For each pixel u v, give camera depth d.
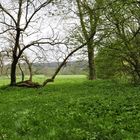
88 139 15.38
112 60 48.00
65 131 17.05
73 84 54.06
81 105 25.50
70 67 55.00
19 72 63.53
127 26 44.34
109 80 53.75
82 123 18.97
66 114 22.06
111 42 44.53
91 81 55.56
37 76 82.75
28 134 17.27
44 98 34.25
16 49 53.91
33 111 24.55
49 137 16.20
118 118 19.62
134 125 17.67
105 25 43.78
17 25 52.72
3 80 90.88
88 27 46.38
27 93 43.00
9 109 27.64
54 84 57.97
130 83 47.22
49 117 21.50
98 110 22.61
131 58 45.53
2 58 56.62
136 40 44.19
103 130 16.84
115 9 39.59
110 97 29.39
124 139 15.19
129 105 23.64
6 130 18.42
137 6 40.44
